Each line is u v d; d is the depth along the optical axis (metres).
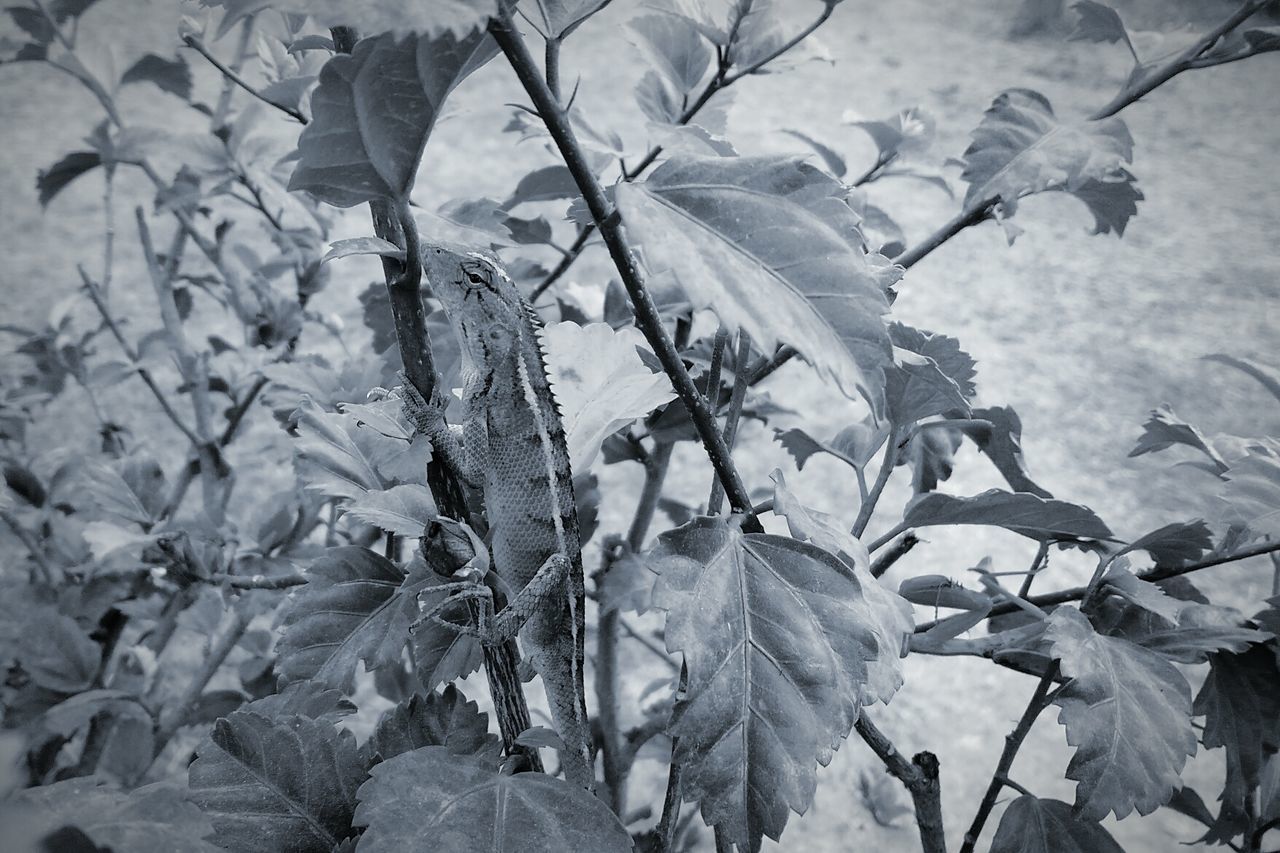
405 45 0.38
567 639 0.49
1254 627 0.51
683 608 0.41
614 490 1.52
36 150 2.35
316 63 0.65
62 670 0.74
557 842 0.41
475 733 0.46
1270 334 1.84
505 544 0.49
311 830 0.43
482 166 2.27
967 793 1.16
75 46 0.70
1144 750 0.46
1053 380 1.73
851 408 1.69
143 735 0.73
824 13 0.57
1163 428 0.57
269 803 0.43
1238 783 0.51
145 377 0.83
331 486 0.49
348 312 1.78
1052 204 2.29
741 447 1.60
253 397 0.84
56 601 0.80
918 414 0.51
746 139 2.40
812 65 2.82
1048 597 0.54
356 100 0.39
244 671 0.81
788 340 0.38
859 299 0.39
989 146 0.55
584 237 0.65
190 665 1.16
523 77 0.38
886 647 0.43
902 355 0.47
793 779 0.40
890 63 2.84
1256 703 0.51
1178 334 1.85
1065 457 1.57
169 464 1.46
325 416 0.50
